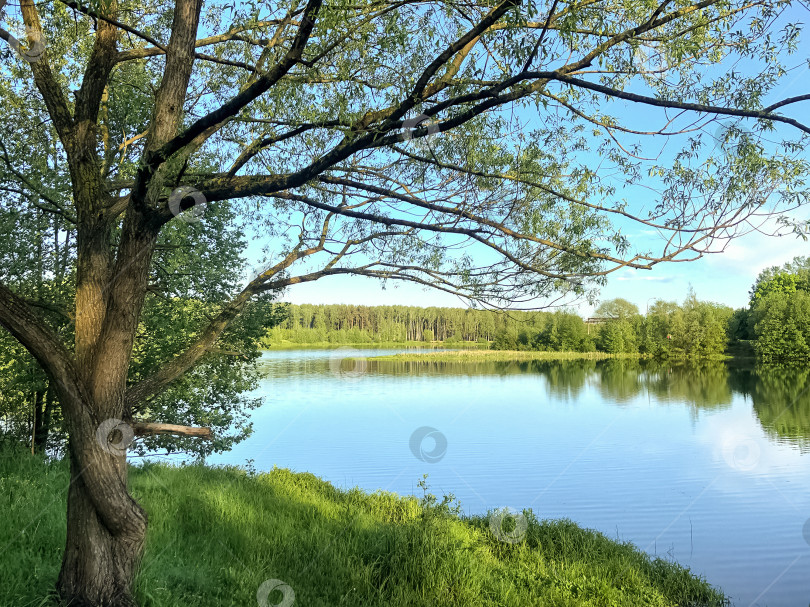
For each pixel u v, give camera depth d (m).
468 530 9.77
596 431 25.00
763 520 12.26
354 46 4.45
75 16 6.15
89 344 4.70
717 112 3.63
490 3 3.89
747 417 29.41
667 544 10.87
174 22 4.80
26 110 8.10
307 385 41.66
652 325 82.19
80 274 4.85
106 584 4.48
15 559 5.01
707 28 4.20
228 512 7.85
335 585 6.12
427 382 49.97
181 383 10.39
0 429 10.20
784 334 64.56
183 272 9.84
